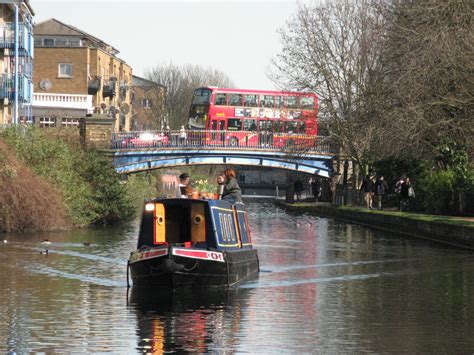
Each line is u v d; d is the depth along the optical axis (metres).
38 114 90.25
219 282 24.69
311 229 52.38
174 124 150.00
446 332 18.66
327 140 75.94
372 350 16.92
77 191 46.50
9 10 69.19
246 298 23.22
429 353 16.70
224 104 81.44
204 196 26.56
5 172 41.25
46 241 36.97
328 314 20.81
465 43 44.28
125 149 70.81
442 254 36.09
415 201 57.09
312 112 73.44
